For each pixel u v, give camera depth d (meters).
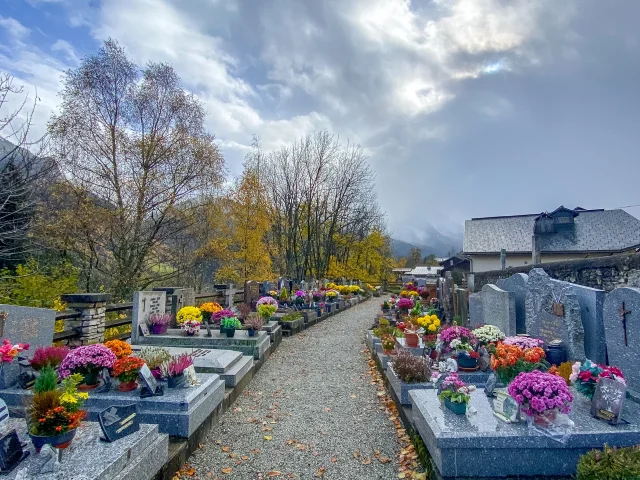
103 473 2.88
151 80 17.42
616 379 3.89
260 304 11.31
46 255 14.70
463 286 16.25
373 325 14.33
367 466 4.23
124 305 10.60
